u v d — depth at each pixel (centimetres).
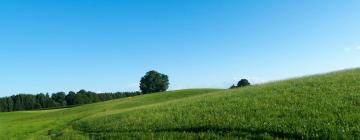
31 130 4597
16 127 5159
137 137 2611
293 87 3784
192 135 2377
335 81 3688
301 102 2830
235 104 3297
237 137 2155
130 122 3350
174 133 2527
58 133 3753
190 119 2925
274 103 2998
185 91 9362
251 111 2802
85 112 6800
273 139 2006
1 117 8181
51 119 6166
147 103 7488
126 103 7625
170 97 8438
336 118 2166
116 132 2997
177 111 3556
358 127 1920
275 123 2272
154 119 3284
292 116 2391
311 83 3850
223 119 2662
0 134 4466
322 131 1958
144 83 15475
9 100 19988
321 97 2897
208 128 2488
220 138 2197
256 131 2194
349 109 2336
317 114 2333
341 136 1836
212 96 4628
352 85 3272
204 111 3216
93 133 3184
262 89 4147
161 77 15588
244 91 4391
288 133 2039
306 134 1958
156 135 2572
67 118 5756
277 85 4278
